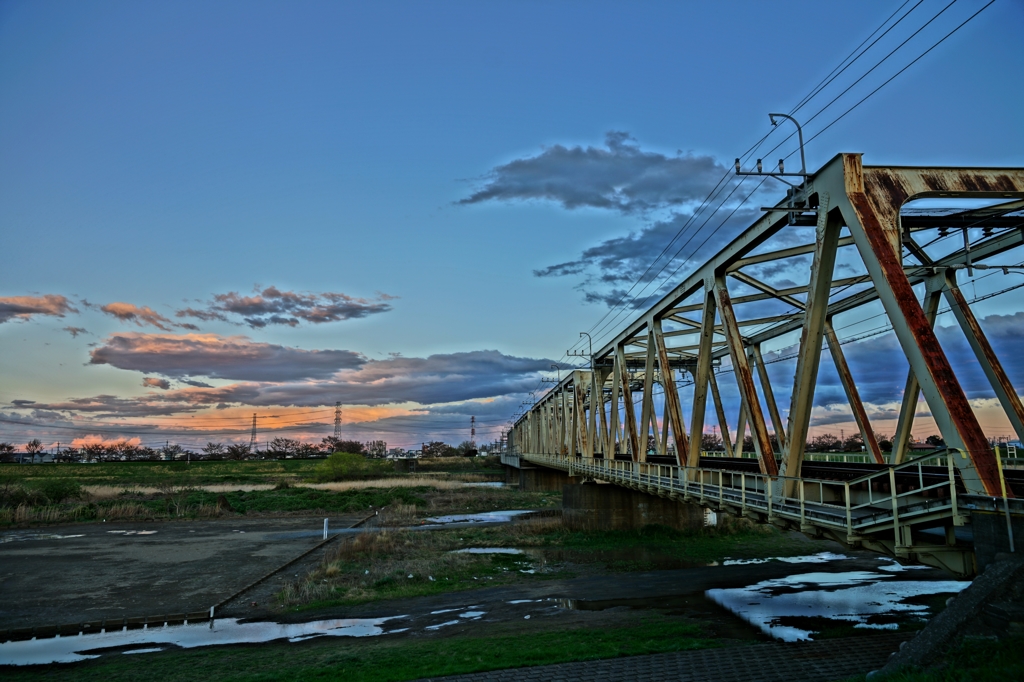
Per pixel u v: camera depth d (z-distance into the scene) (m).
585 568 33.44
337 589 28.62
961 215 20.59
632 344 48.47
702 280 28.39
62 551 40.09
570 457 60.75
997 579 11.38
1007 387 22.70
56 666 19.25
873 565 33.22
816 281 18.73
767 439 22.72
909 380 26.38
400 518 57.75
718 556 36.44
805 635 20.56
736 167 19.45
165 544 42.91
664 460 48.53
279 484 93.44
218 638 22.06
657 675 16.17
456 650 19.19
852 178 17.33
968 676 10.10
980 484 13.30
